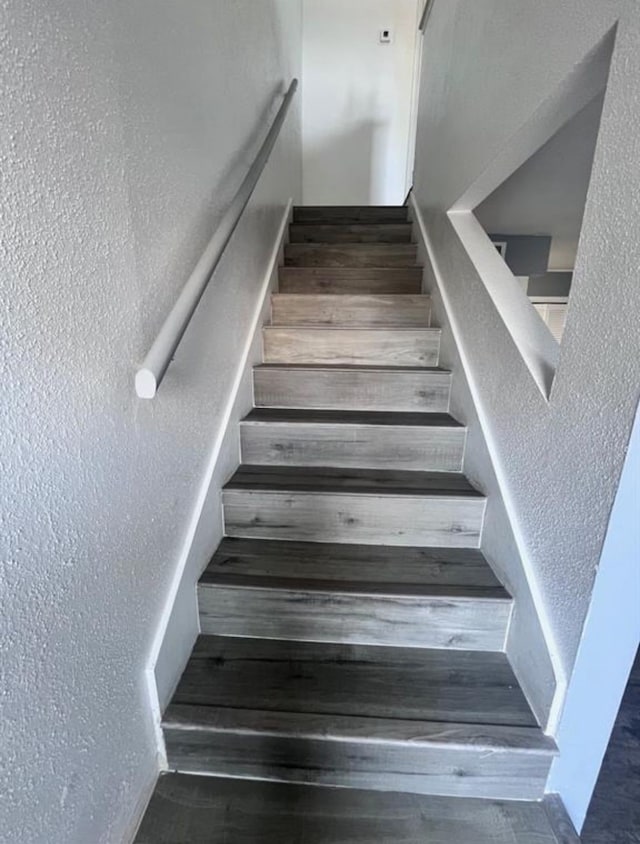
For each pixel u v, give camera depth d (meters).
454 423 1.70
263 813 1.02
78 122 0.69
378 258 2.59
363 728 1.07
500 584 1.32
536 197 2.20
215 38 1.32
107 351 0.80
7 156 0.56
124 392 0.87
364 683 1.19
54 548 0.68
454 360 1.81
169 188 1.03
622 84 0.76
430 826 1.01
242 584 1.30
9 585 0.60
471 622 1.28
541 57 1.03
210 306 1.38
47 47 0.62
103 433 0.80
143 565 0.98
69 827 0.76
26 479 0.62
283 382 1.89
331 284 2.45
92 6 0.72
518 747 1.03
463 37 1.70
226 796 1.05
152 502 1.01
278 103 2.37
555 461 1.02
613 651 0.91
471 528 1.49
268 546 1.50
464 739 1.04
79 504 0.74
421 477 1.62
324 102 3.74
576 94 0.97
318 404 1.90
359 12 3.56
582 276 0.90
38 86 0.61
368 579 1.34
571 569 0.95
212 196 1.31
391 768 1.07
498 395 1.37
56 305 0.66
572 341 0.94
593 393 0.87
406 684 1.19
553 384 1.02
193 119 1.16
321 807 1.04
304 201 3.95
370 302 2.22
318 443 1.70
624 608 0.88
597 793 1.13
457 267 1.80
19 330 0.59
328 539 1.53
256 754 1.08
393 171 3.86
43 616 0.67
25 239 0.60
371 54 3.64
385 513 1.50
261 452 1.72
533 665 1.11
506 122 1.24
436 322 2.11
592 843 1.01
